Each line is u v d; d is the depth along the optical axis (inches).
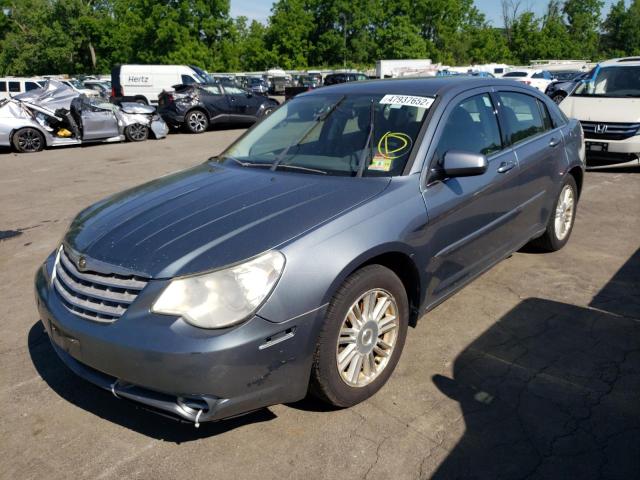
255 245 99.4
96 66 2463.1
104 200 139.9
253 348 94.0
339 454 101.7
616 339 139.9
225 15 2122.3
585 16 3435.0
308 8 2829.7
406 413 112.8
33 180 389.7
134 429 111.3
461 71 1646.2
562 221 198.8
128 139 613.9
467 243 139.0
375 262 116.0
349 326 110.1
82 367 106.7
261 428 109.7
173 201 123.1
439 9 2893.7
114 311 98.8
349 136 139.6
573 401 115.3
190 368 91.7
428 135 131.8
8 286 189.9
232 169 142.9
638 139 312.8
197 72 995.3
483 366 129.3
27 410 118.3
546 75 1197.7
